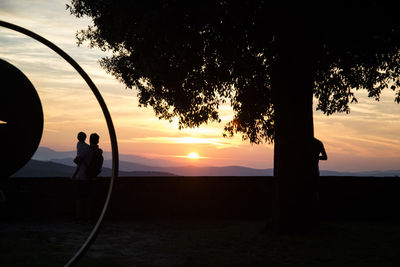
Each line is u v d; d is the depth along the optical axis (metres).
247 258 5.42
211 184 10.01
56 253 5.59
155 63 8.11
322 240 6.59
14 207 9.08
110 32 8.52
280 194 7.29
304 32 6.87
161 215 9.79
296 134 7.25
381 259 5.42
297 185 7.19
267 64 8.45
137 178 9.80
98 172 8.66
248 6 7.01
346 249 5.99
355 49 7.52
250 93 9.78
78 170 8.49
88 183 8.57
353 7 6.41
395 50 8.03
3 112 2.76
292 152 7.24
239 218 9.82
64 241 6.52
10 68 2.81
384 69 8.73
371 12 6.48
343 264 5.14
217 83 9.31
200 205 9.91
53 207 9.37
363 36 6.95
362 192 9.94
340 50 7.57
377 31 6.87
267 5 7.09
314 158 7.46
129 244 6.34
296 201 7.17
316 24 6.82
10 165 2.79
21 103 2.81
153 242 6.52
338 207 9.93
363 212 9.88
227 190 9.99
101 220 3.42
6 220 8.94
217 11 6.48
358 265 5.11
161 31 6.67
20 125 2.80
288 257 5.50
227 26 6.95
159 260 5.29
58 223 8.58
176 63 8.27
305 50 6.91
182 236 7.06
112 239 6.76
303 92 7.29
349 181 9.98
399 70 8.73
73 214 9.45
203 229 7.92
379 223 9.26
